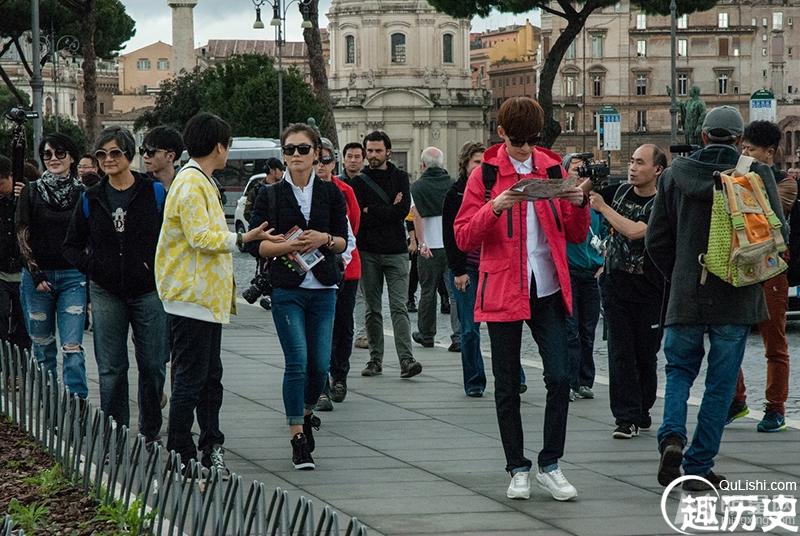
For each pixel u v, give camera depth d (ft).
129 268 28.48
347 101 450.30
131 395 39.55
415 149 451.12
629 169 32.99
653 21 422.82
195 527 20.35
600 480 27.96
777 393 33.81
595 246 39.14
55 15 202.90
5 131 245.86
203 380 26.99
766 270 25.96
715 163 26.68
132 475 23.67
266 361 48.29
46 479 27.30
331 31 457.27
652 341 33.27
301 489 27.02
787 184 33.35
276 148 208.44
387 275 44.11
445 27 449.89
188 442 27.02
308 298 29.55
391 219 43.29
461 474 28.45
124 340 29.14
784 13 420.77
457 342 51.34
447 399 39.45
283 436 33.09
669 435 26.50
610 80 424.87
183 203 26.27
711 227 26.09
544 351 26.14
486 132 531.50
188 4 423.23
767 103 87.15
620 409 33.14
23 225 32.94
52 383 29.58
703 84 424.05
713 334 26.63
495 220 25.49
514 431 26.14
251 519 18.83
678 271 26.66
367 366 44.73
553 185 25.04
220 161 26.99
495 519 24.39
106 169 28.17
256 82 281.33
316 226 29.50
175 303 26.68
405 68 450.71
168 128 31.58
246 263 122.11
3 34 204.44
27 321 34.76
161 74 601.62
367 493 26.61
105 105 573.74
